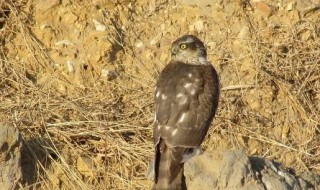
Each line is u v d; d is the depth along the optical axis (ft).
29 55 54.34
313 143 50.83
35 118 50.26
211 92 42.32
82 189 46.93
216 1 55.77
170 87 42.16
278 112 51.96
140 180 47.55
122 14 55.67
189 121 41.34
